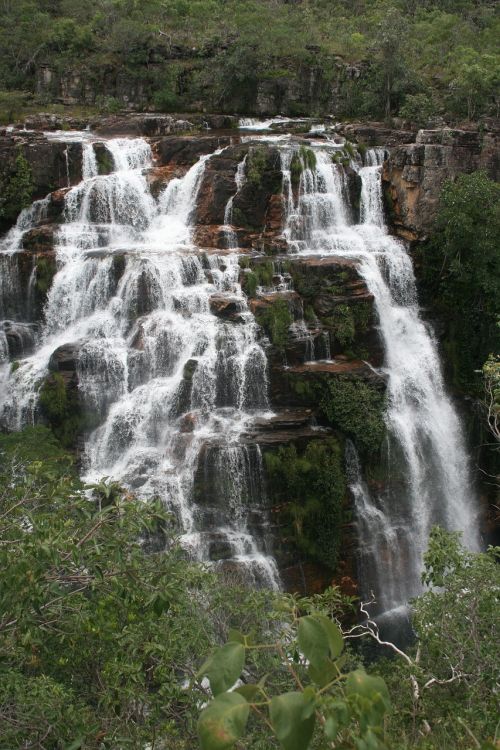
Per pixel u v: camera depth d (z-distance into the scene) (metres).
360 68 46.38
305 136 38.19
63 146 33.78
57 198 31.95
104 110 46.12
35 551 7.03
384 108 44.62
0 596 7.17
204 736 3.31
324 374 24.66
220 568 21.02
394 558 24.78
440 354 29.42
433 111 40.44
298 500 22.64
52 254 28.70
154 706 8.97
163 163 35.38
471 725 9.44
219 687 3.61
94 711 9.58
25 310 29.00
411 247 31.69
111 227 31.27
